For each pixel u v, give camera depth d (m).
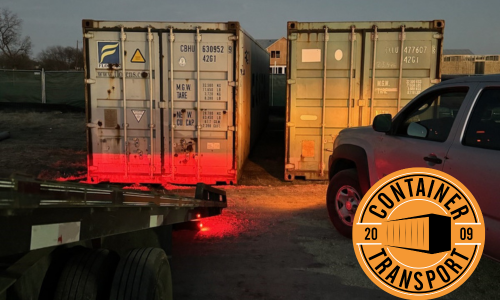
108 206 2.35
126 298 2.54
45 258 2.50
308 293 4.15
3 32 57.34
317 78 8.81
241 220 6.46
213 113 8.48
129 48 8.33
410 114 4.71
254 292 4.16
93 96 8.48
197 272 4.60
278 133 17.72
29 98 23.45
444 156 3.97
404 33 8.48
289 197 7.97
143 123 8.52
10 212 1.69
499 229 3.42
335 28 8.62
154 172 8.62
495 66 31.45
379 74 8.67
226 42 8.29
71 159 11.55
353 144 5.48
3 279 1.90
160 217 3.25
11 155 11.93
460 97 4.14
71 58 62.06
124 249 3.21
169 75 8.38
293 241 5.55
